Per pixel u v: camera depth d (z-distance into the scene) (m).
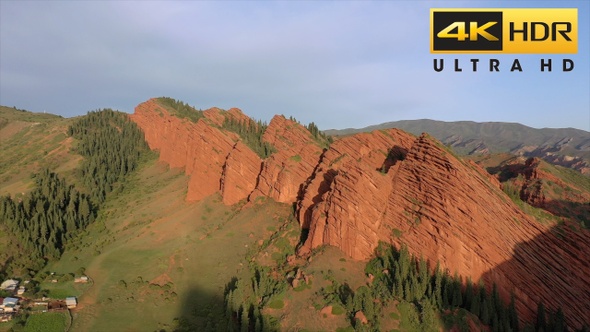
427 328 73.75
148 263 109.38
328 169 113.94
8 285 98.75
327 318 76.69
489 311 76.31
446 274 82.06
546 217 93.19
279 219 119.31
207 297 93.00
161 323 84.94
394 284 80.62
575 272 84.12
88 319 86.38
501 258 83.88
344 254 93.06
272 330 75.62
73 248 124.50
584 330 77.69
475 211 85.50
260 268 98.56
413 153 100.00
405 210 94.12
